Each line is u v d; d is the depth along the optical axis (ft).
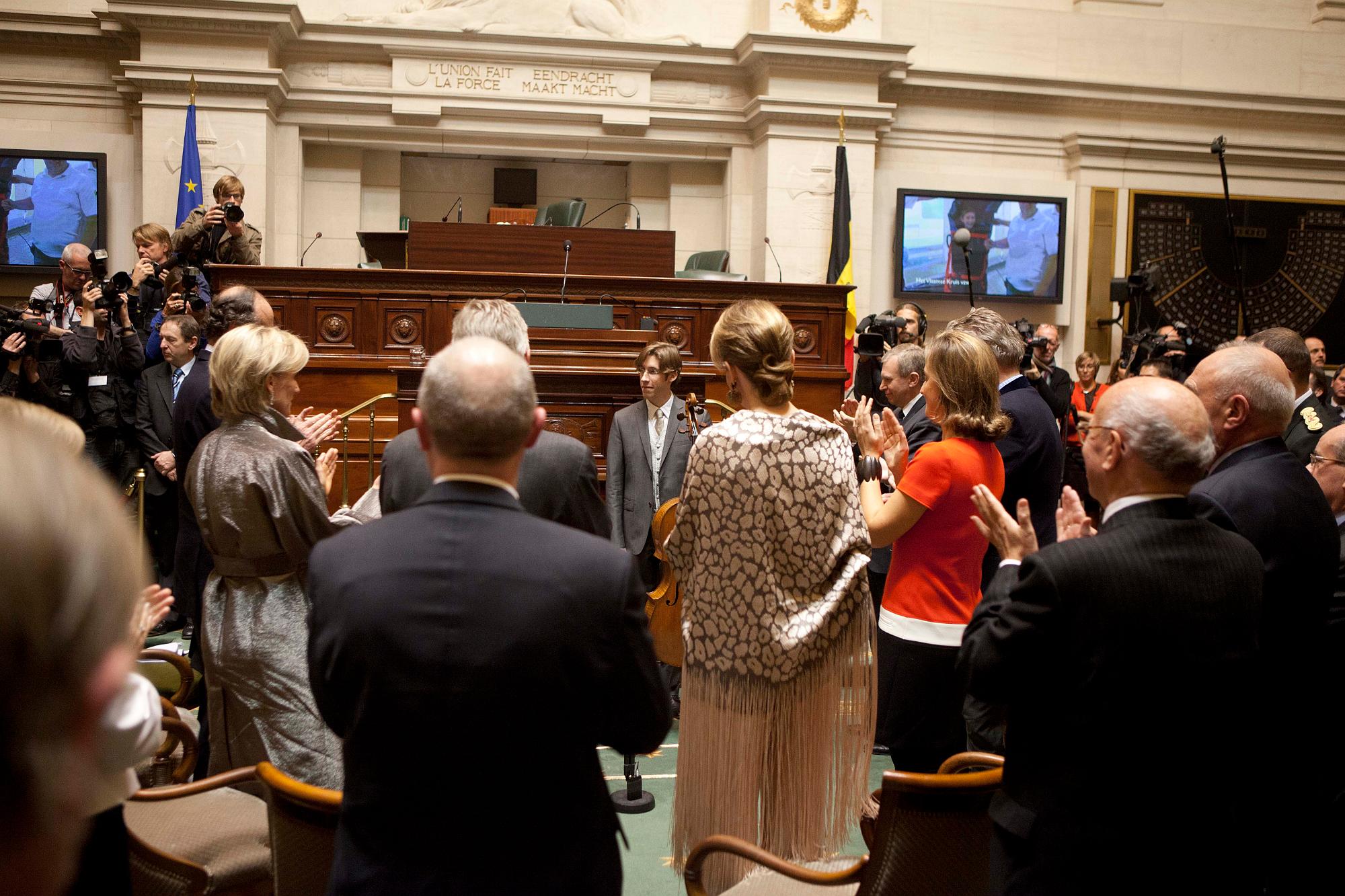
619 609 4.63
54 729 1.73
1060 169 33.65
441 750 4.44
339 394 19.33
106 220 28.81
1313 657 7.34
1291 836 7.78
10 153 28.45
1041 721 5.29
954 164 33.01
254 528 8.01
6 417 1.91
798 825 7.72
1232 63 34.35
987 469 8.63
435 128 30.53
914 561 8.71
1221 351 7.84
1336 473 8.41
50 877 1.77
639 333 15.83
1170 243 33.63
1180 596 5.08
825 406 21.02
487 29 30.25
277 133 29.78
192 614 11.27
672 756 13.24
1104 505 5.70
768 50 30.07
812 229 30.99
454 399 4.75
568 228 22.17
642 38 31.27
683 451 14.52
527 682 4.44
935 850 6.07
